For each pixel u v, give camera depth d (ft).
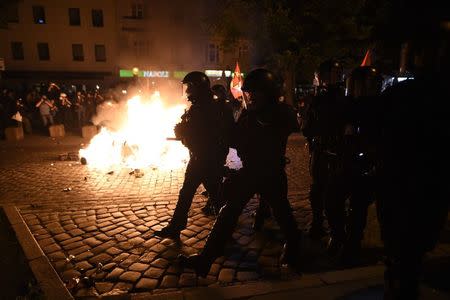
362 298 10.09
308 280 11.12
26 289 11.22
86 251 13.58
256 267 12.25
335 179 12.12
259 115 10.98
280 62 51.37
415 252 7.18
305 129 13.42
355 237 12.17
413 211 6.98
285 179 11.76
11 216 17.26
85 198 20.25
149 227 15.90
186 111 14.82
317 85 13.19
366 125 7.67
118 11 113.60
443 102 6.56
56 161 31.17
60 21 111.14
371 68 11.14
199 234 15.06
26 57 110.93
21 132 45.60
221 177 15.03
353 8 46.24
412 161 6.90
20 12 108.37
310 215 17.37
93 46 114.11
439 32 6.47
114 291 10.89
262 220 15.28
